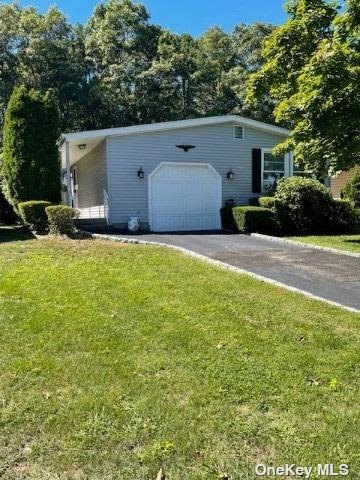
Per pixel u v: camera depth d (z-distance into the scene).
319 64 8.66
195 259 7.91
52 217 10.88
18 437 2.51
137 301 5.09
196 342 3.91
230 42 32.66
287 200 13.28
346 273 6.98
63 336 4.01
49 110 12.45
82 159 17.86
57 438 2.50
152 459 2.34
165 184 13.86
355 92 8.66
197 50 31.91
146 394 2.99
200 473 2.24
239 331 4.20
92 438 2.51
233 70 29.84
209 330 4.21
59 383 3.14
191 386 3.11
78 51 29.86
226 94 29.98
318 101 8.78
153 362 3.49
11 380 3.18
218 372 3.33
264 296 5.48
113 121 28.05
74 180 20.20
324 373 3.35
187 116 29.97
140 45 30.08
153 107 27.91
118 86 28.12
